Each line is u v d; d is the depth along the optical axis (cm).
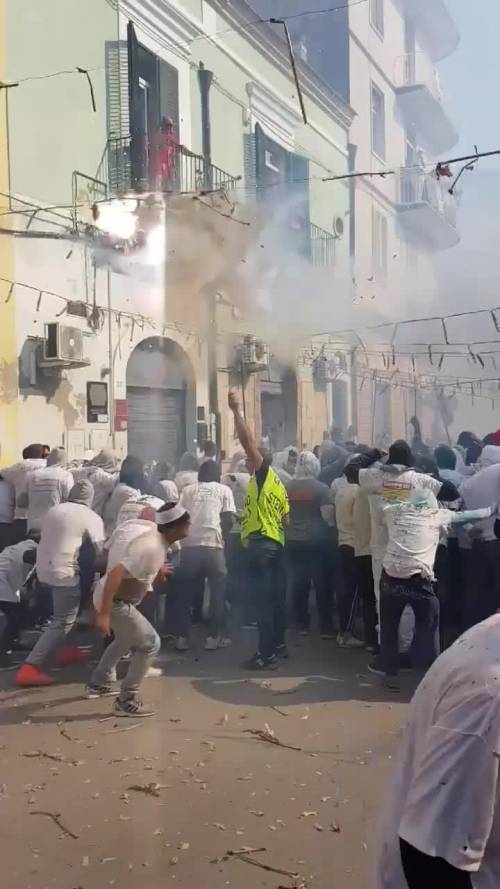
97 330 988
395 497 506
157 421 1111
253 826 327
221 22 1204
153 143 1038
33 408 901
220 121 1209
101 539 541
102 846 314
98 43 998
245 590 649
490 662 140
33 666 521
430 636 495
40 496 650
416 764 146
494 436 751
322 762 391
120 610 457
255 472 565
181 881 287
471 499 556
